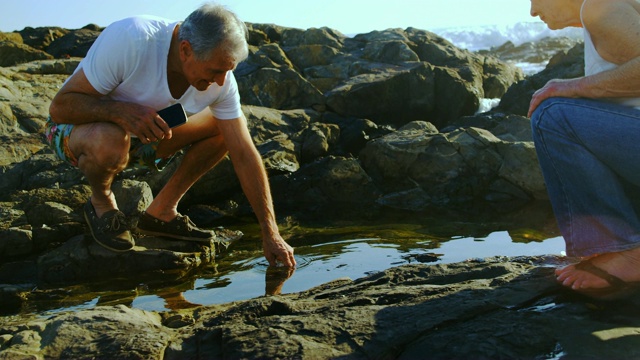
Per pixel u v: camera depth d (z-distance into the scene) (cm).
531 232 506
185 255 452
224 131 413
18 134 726
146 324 262
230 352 232
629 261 256
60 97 388
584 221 259
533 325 234
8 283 431
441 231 523
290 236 523
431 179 696
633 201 268
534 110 264
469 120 849
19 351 238
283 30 1259
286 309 269
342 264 425
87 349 241
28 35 1419
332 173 693
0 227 506
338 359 222
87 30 1383
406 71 985
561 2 256
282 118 861
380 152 727
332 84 1059
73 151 407
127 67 374
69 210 525
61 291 406
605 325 232
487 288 269
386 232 525
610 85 246
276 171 714
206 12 351
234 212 634
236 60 358
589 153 253
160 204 469
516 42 2845
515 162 671
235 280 402
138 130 377
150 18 380
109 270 439
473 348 222
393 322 243
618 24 238
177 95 392
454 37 2944
